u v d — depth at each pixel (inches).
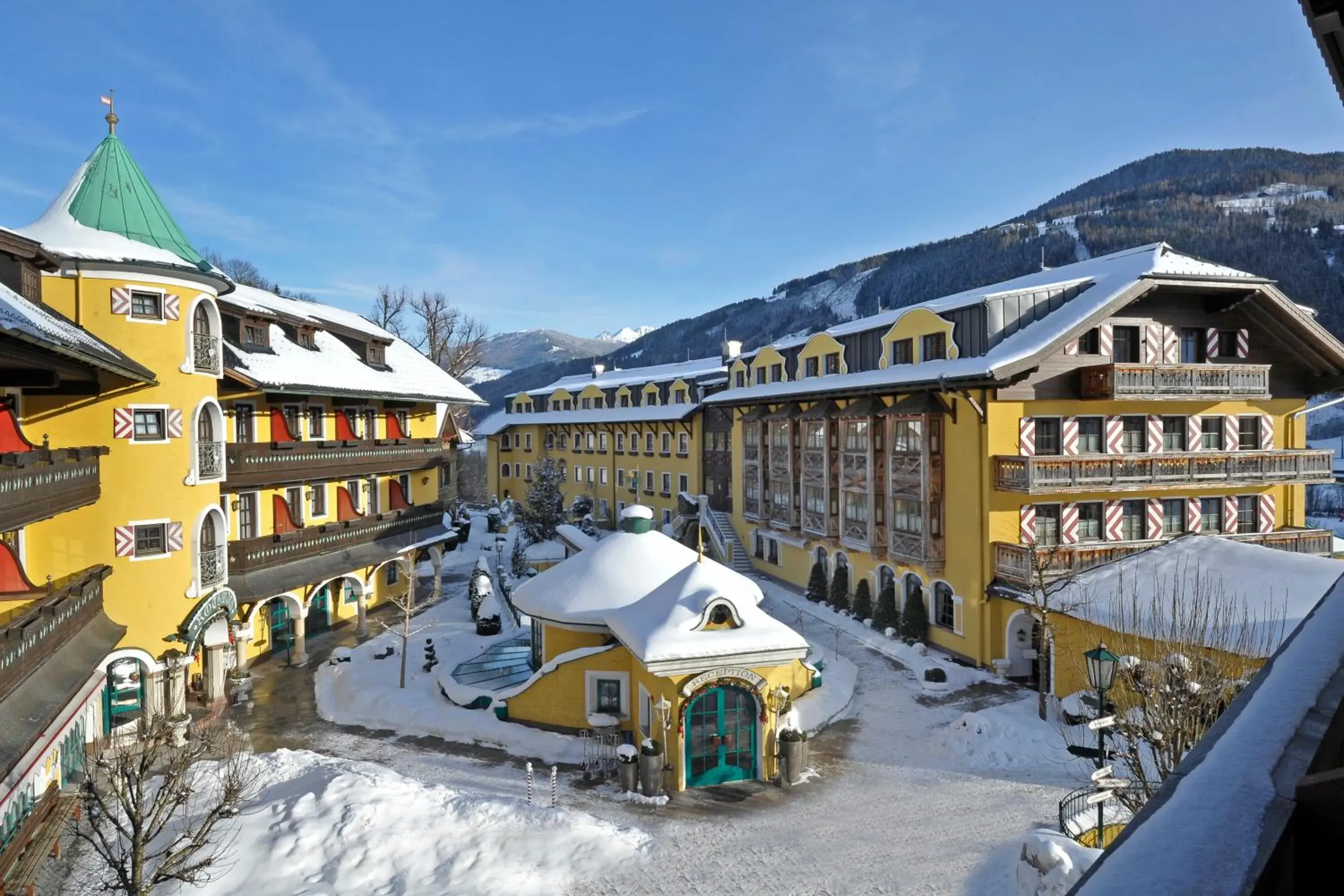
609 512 2534.5
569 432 2753.4
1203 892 57.6
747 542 1834.4
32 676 640.4
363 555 1301.7
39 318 686.5
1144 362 1120.8
